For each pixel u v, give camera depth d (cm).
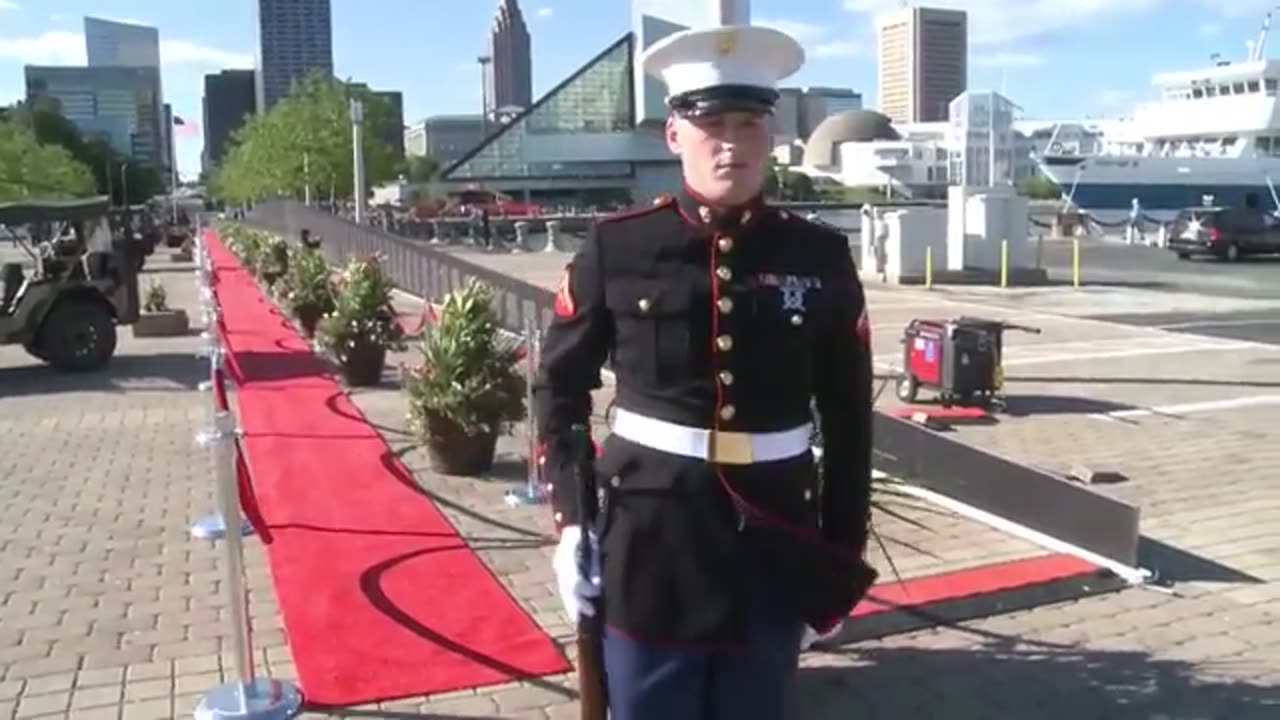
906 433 702
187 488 763
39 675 461
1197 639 476
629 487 250
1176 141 5209
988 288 2200
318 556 586
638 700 250
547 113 8338
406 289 1950
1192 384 1105
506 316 1098
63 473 812
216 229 4866
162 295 1716
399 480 743
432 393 753
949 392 964
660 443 248
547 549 605
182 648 486
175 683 451
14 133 5969
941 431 902
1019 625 493
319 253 1775
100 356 1320
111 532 662
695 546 245
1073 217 4197
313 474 759
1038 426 922
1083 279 2422
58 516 698
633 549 249
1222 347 1358
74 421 1009
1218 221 2997
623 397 255
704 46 239
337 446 845
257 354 1355
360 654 460
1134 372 1179
